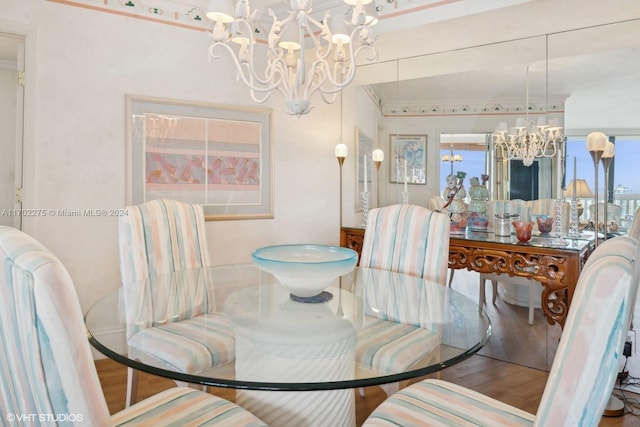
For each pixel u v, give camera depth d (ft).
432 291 6.32
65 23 9.09
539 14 8.44
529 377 8.57
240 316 4.95
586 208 8.94
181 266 7.60
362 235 11.70
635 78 8.55
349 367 3.89
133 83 9.92
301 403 4.62
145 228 7.12
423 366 3.82
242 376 3.86
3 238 2.63
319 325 4.63
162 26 10.26
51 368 2.33
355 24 5.81
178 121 10.52
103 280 9.62
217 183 11.14
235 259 11.48
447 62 10.87
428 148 11.17
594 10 8.20
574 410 2.60
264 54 11.80
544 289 8.36
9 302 2.42
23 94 8.86
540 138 9.55
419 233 7.36
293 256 5.74
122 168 9.80
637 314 8.38
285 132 12.21
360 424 6.62
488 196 10.19
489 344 9.75
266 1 10.51
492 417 3.92
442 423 3.82
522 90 9.82
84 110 9.35
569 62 9.27
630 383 8.14
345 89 12.91
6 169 13.84
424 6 9.08
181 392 4.42
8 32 8.54
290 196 12.35
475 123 10.46
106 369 8.58
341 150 12.67
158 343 4.44
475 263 9.31
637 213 7.87
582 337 2.56
